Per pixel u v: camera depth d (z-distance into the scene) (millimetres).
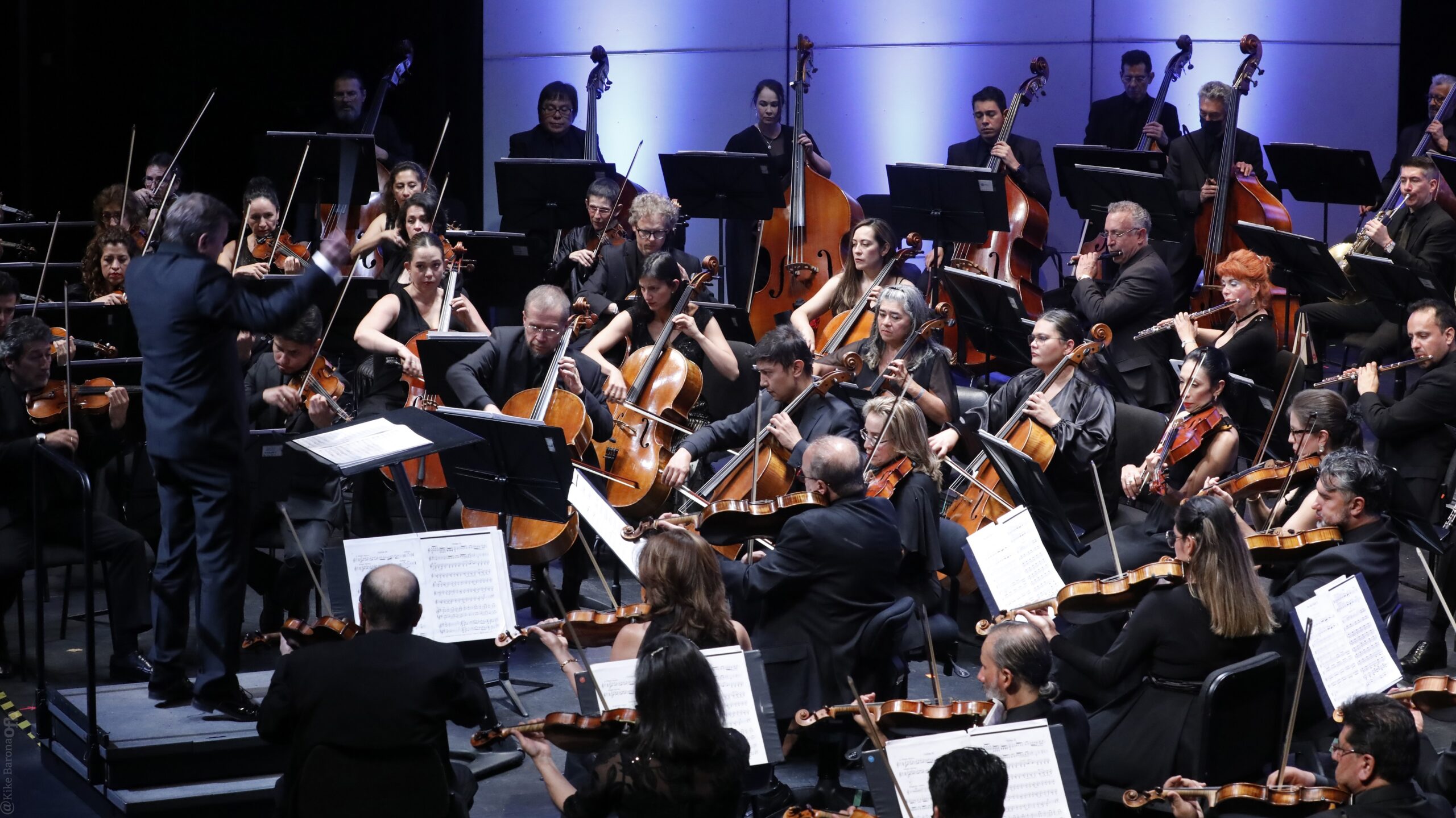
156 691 9102
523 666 11391
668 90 21516
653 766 6520
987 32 21109
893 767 6730
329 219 16500
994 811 6000
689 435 12047
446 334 12070
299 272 14727
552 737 7102
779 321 16625
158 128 20297
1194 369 10906
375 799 7168
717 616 8039
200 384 8219
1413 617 12406
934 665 8125
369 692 7195
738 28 21375
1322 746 9625
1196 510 7949
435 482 11773
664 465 12117
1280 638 8383
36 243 19812
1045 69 17656
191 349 8133
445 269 13289
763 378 11594
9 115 19688
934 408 12117
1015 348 13578
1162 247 17109
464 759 9633
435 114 21547
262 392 11695
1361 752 6668
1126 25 20938
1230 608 7805
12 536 10461
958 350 15750
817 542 8953
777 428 11203
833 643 9023
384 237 14398
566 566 12031
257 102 20906
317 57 21094
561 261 16328
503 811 9000
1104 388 11633
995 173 14734
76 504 10609
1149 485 10844
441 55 21422
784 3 21281
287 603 11109
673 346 13555
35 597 12312
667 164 15812
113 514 12875
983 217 15016
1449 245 15328
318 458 8523
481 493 10000
